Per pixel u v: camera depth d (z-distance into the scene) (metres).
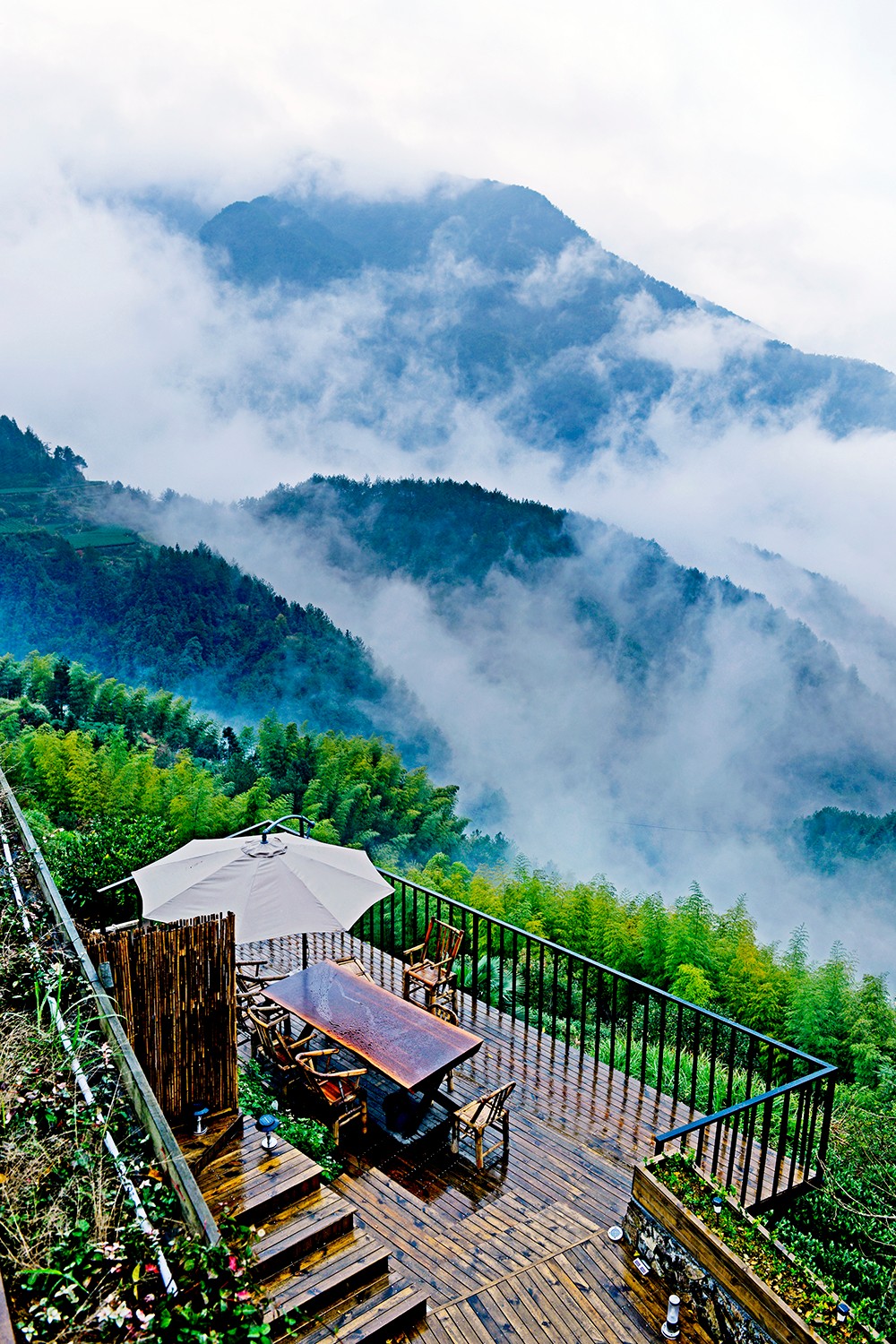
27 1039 3.36
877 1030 9.98
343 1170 4.55
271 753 25.30
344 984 5.58
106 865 7.97
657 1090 5.38
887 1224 4.28
